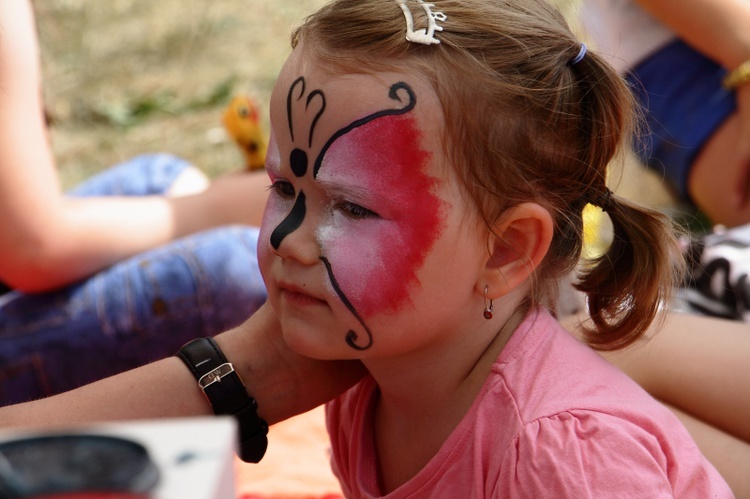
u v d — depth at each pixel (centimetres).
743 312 218
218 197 257
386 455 159
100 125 457
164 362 155
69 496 69
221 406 153
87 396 150
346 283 133
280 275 139
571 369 141
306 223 136
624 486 128
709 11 267
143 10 570
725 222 285
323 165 133
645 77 289
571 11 315
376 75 132
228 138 439
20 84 216
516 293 148
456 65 133
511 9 142
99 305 226
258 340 157
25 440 75
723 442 182
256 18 563
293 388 159
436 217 133
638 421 137
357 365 163
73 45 520
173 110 469
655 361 190
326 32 138
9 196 215
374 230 133
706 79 280
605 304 160
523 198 139
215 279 229
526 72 138
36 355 224
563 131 143
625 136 158
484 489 138
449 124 132
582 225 153
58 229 223
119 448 73
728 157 277
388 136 131
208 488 69
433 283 136
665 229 158
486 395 141
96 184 288
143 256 232
